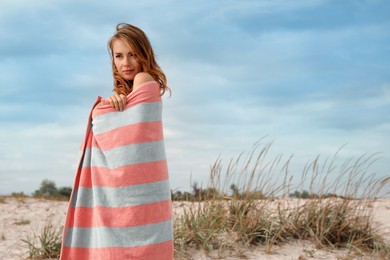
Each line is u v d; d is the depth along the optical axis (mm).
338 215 6340
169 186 3557
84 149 3473
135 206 3307
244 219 6332
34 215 9391
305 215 6484
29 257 6074
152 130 3396
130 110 3369
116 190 3305
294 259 5590
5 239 7277
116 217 3303
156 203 3383
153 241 3340
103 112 3395
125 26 3602
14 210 9922
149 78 3477
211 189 6832
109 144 3348
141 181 3332
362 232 6277
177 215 6781
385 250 5949
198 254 5723
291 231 6273
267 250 5766
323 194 6629
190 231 6090
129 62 3551
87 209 3416
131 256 3281
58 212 9773
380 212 7742
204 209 6566
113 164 3326
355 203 6688
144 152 3346
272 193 6715
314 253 5766
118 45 3547
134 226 3303
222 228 6266
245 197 6613
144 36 3611
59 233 6480
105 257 3270
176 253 5711
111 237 3287
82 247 3402
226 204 6746
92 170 3389
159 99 3492
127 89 3619
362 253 5723
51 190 14047
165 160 3521
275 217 6441
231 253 5758
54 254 6047
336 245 6027
